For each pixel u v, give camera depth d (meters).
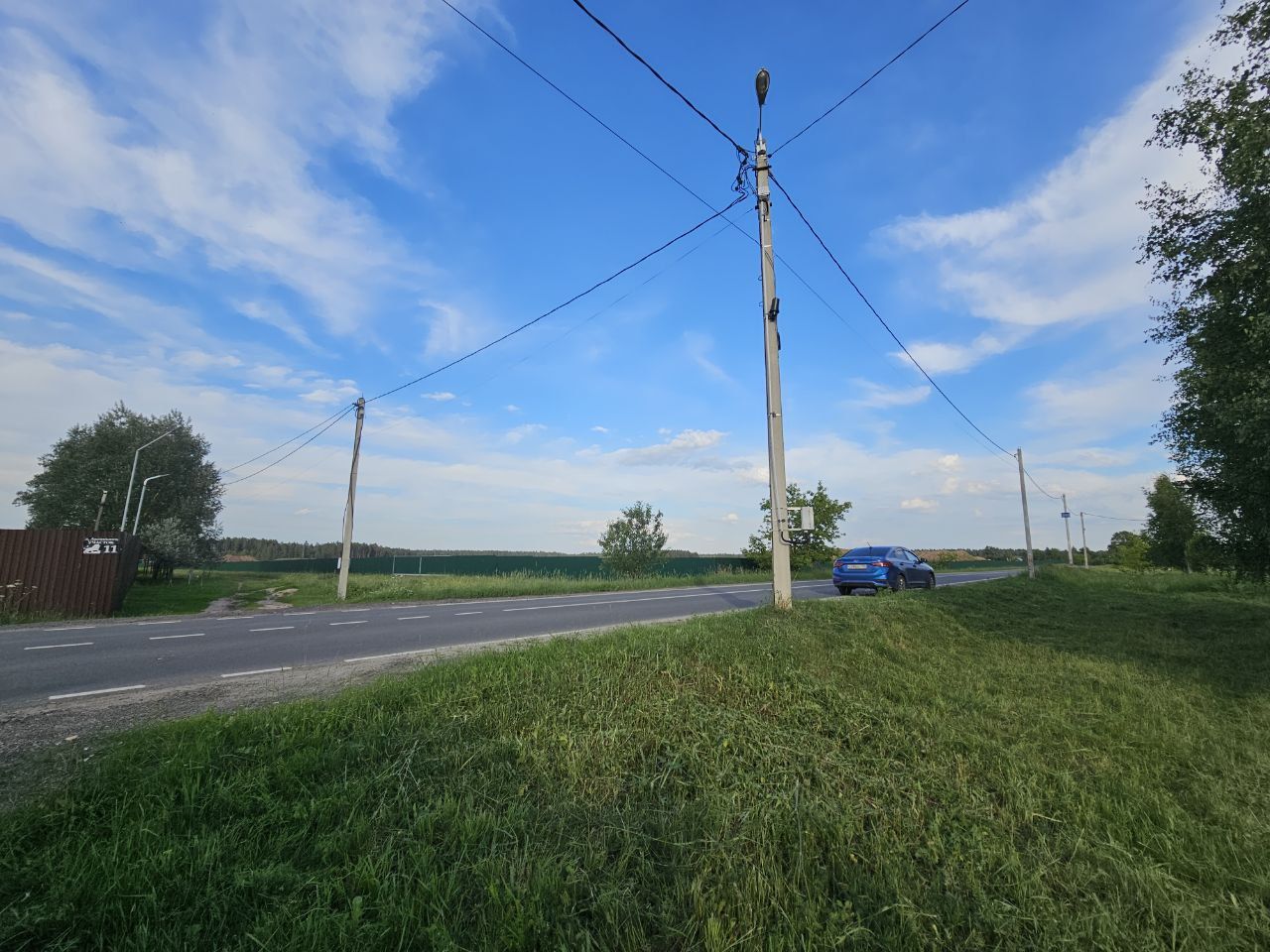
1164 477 38.88
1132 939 2.88
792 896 3.06
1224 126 8.30
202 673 7.91
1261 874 3.47
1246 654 9.70
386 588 23.55
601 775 4.30
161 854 3.10
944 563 61.16
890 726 5.48
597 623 13.42
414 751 4.39
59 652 9.76
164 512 45.50
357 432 24.02
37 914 2.70
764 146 11.46
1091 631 11.91
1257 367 8.34
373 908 2.86
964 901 3.08
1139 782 4.65
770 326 11.34
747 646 7.74
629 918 2.83
